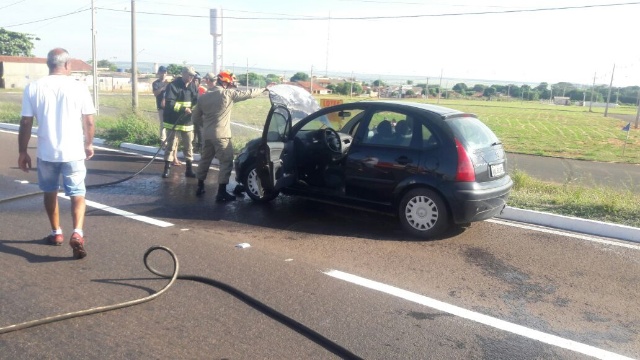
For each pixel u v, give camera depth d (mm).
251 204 8023
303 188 7629
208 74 9680
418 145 6633
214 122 7988
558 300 4984
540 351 4066
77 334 3992
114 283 4906
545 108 59375
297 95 8523
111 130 15031
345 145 7391
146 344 3885
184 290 4824
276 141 7445
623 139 27469
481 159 6562
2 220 6684
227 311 4453
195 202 8047
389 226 7098
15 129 16594
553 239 6781
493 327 4402
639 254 6312
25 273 5047
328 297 4816
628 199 8328
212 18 18344
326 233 6715
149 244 6020
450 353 3963
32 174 9602
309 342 4008
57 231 5805
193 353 3787
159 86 12438
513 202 8172
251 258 5715
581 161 18797
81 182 5457
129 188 8859
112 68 78125
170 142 9727
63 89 5336
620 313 4766
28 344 3830
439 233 6570
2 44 68812
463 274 5520
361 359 3799
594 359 3984
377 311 4586
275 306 4586
